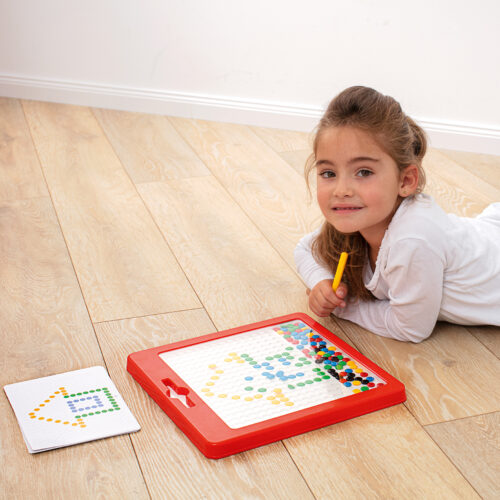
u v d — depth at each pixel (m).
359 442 1.05
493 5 2.12
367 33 2.29
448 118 2.29
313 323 1.32
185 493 0.95
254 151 2.26
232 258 1.59
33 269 1.52
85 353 1.25
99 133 2.35
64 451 1.02
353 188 1.16
